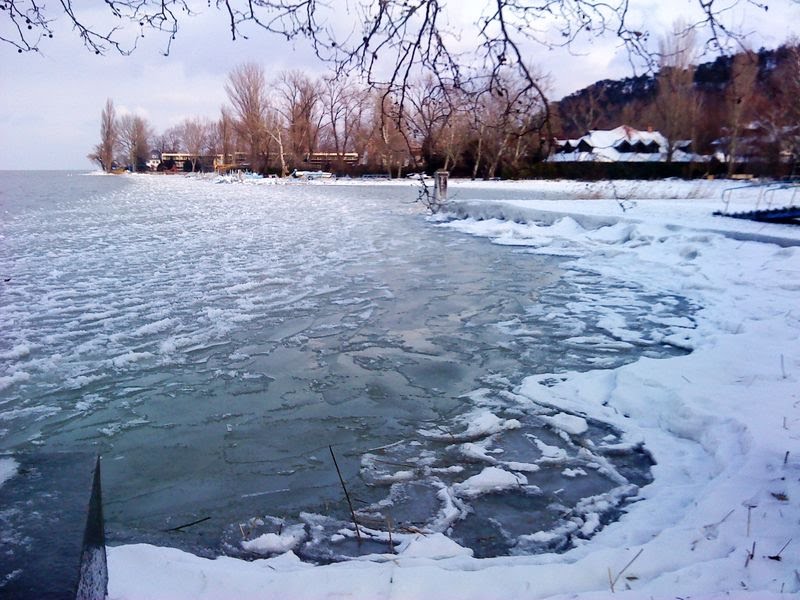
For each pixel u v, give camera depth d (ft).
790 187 72.33
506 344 23.70
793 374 17.85
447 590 8.72
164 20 9.69
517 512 12.89
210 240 51.29
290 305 29.37
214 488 14.08
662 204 61.93
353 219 68.95
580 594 8.20
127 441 16.42
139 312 28.04
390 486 14.08
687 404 16.20
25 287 33.12
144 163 347.15
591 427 16.66
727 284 30.45
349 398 19.02
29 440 16.53
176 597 8.41
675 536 10.21
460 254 43.75
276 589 8.75
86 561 6.46
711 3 9.27
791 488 11.44
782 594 7.80
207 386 19.92
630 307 28.58
